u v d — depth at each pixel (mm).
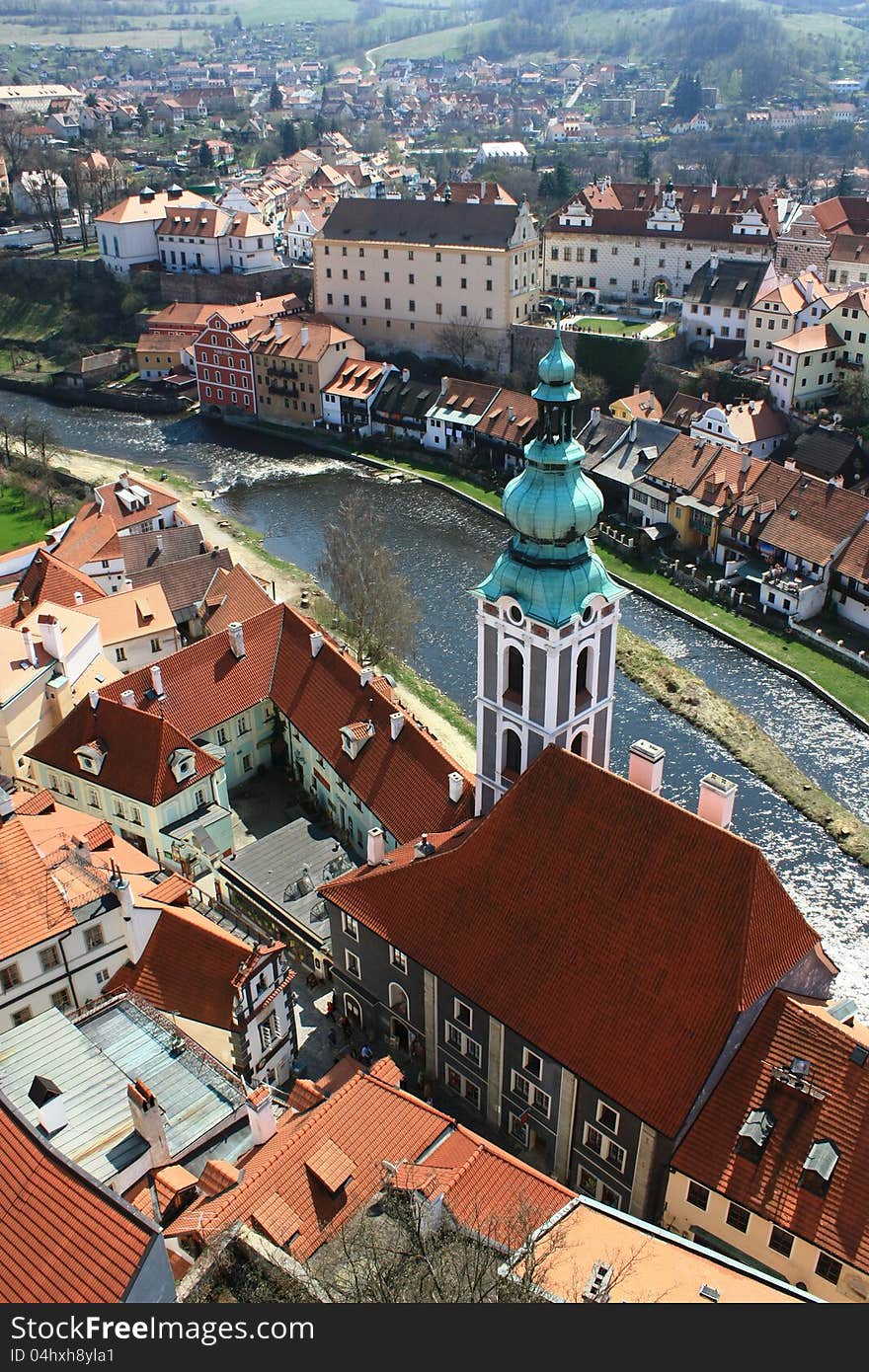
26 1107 54344
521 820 70062
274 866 92125
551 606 71438
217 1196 53250
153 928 74375
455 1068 75062
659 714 129625
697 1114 60688
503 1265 46188
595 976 65312
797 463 169500
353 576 132625
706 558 159000
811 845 109875
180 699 103000
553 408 68188
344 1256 49000
